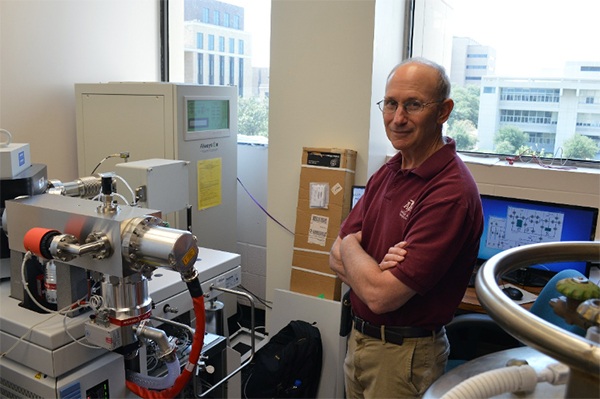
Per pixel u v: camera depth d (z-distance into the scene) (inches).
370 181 69.1
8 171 57.6
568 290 23.3
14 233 52.6
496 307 20.4
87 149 115.8
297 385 95.2
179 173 67.2
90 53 121.3
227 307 124.8
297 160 110.5
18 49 105.7
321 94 105.6
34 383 47.1
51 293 51.6
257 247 134.2
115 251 44.9
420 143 60.1
